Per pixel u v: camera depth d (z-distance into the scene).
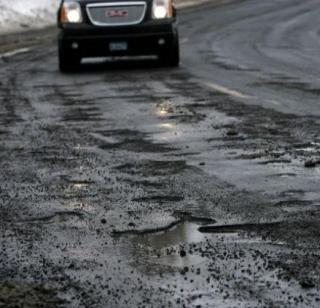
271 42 59.50
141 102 31.09
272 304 11.16
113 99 32.19
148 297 11.51
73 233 14.69
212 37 65.19
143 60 48.53
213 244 13.81
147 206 16.27
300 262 12.80
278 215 15.39
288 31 69.25
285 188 17.42
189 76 39.59
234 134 23.72
